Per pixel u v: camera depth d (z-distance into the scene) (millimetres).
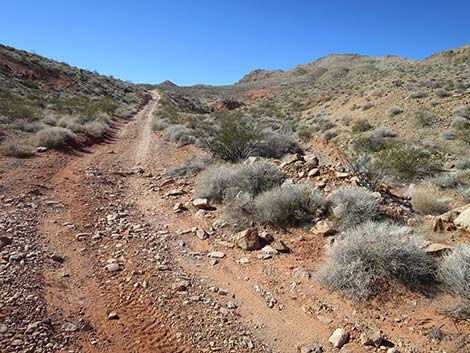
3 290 4352
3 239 5656
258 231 6637
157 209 8398
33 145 14219
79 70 60625
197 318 4215
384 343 3699
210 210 8109
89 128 19969
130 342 3770
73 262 5438
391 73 54562
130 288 4812
